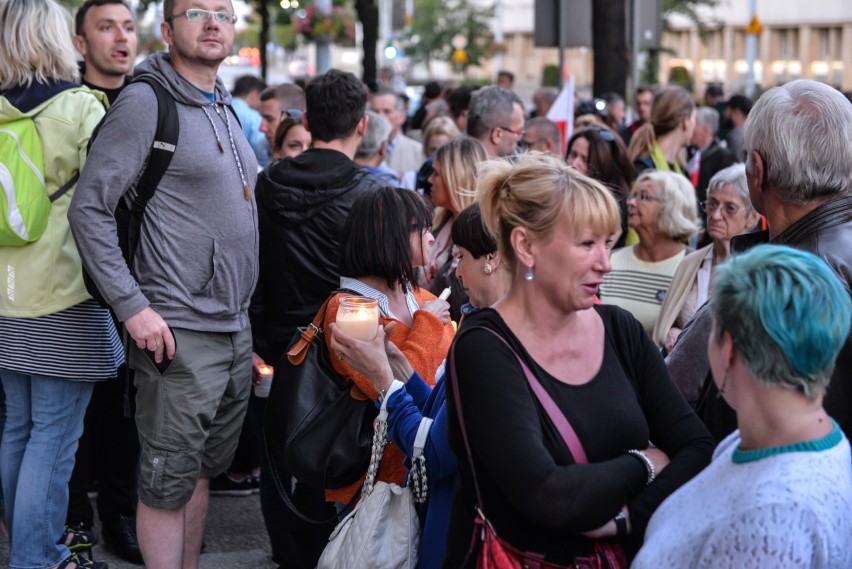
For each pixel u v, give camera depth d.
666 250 5.00
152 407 3.69
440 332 3.36
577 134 6.36
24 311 3.97
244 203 3.78
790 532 1.80
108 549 4.88
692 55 48.69
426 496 2.86
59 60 4.04
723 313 1.95
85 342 4.07
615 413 2.40
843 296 1.90
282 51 46.84
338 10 16.33
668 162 7.16
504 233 2.45
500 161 2.51
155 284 3.64
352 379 3.23
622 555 2.37
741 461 1.96
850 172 2.51
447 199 4.87
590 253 2.35
